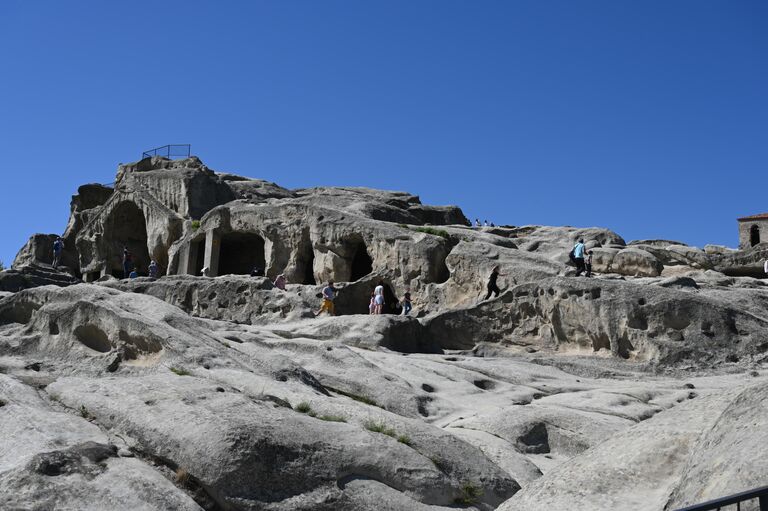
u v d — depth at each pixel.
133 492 9.01
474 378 19.95
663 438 7.97
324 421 10.80
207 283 33.75
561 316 26.16
